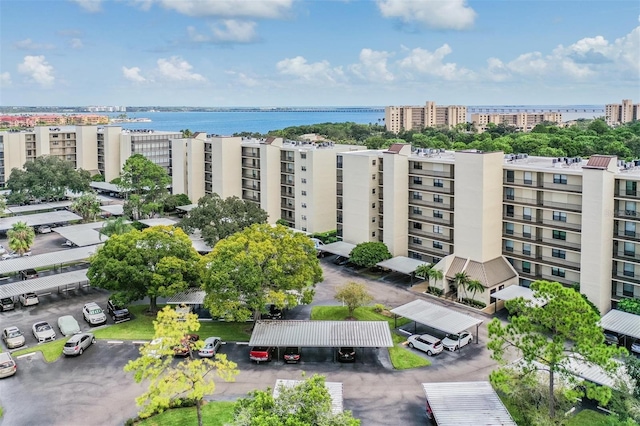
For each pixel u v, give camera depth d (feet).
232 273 223.30
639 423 145.59
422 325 246.27
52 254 320.09
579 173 258.37
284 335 211.00
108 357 214.48
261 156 409.08
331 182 383.24
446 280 285.64
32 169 500.33
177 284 241.14
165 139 625.41
